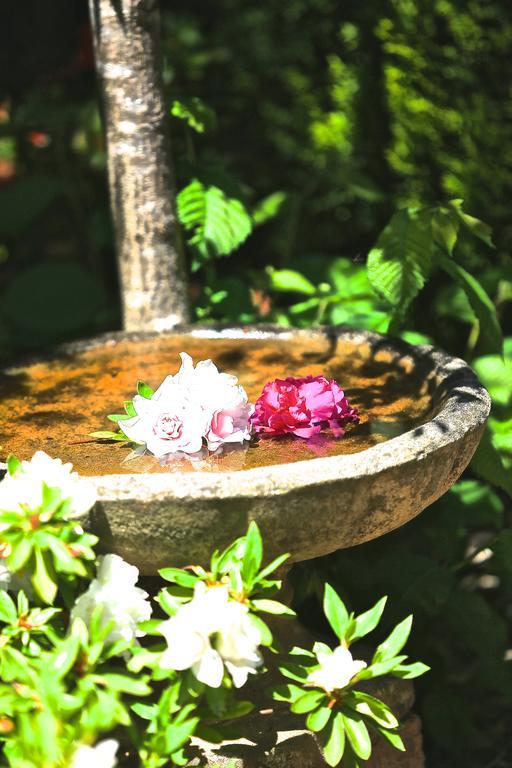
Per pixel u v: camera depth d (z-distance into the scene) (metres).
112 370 2.78
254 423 2.33
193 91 4.95
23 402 2.58
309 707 2.06
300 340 2.90
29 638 2.08
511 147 3.69
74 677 1.93
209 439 2.23
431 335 3.99
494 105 3.69
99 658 1.99
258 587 2.04
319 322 3.45
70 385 2.69
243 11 4.79
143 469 2.13
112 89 3.00
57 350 2.87
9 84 5.33
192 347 2.91
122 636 2.04
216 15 5.02
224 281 3.58
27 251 5.62
